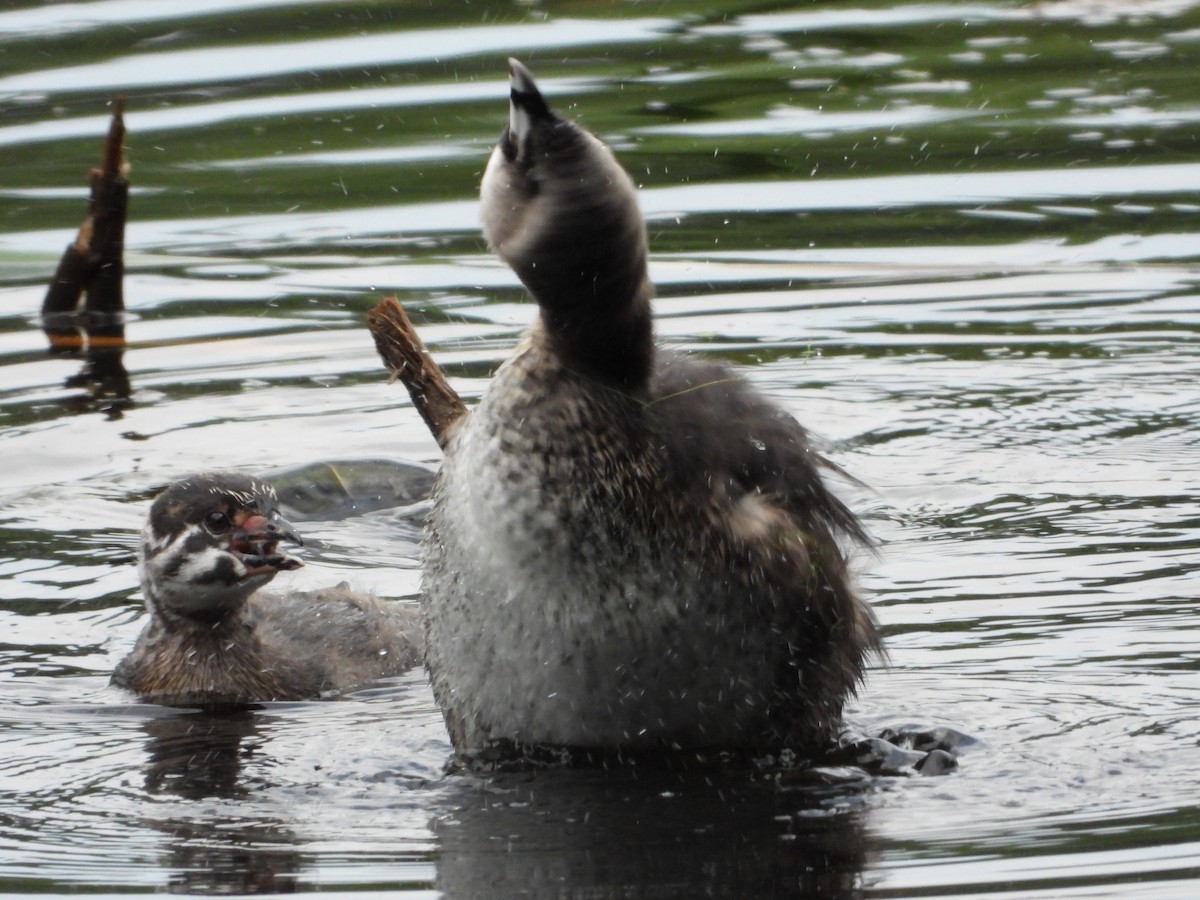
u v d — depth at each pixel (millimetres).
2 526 14312
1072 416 15977
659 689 9281
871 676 10805
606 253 8875
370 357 17844
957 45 25844
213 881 8211
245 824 8992
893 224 20531
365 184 21531
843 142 22531
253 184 21656
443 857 8391
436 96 23703
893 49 25672
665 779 9297
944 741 9664
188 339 18328
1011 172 21797
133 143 22516
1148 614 11711
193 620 12094
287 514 14906
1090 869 7895
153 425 16281
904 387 16734
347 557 14273
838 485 14516
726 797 9008
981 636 11461
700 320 18203
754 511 9375
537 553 9078
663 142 22422
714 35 26062
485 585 9234
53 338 18438
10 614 13000
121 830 8969
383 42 25672
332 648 12539
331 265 19703
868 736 9820
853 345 17734
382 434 16141
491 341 17672
